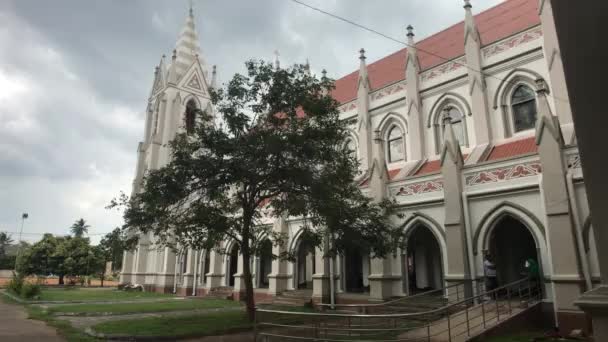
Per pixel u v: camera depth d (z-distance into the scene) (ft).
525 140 69.62
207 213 55.26
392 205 62.34
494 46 77.30
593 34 12.70
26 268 183.83
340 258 80.18
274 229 92.48
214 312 72.59
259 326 54.49
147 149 169.48
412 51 88.99
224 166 54.03
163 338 47.44
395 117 91.45
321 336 50.16
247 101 57.31
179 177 54.44
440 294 71.36
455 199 62.18
